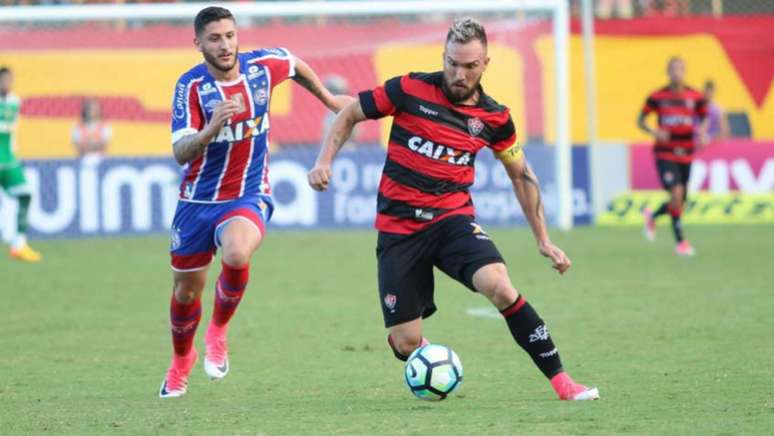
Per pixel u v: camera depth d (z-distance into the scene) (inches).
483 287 898.1
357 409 914.7
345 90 2874.0
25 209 2244.1
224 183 982.4
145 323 1499.8
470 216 936.3
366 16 2977.4
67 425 864.9
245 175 989.8
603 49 3238.2
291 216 2758.4
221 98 965.2
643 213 2893.7
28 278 1984.5
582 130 3223.4
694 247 2372.0
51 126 2832.2
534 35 2903.5
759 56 3265.3
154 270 2086.6
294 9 2679.6
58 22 2847.0
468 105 918.4
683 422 824.3
